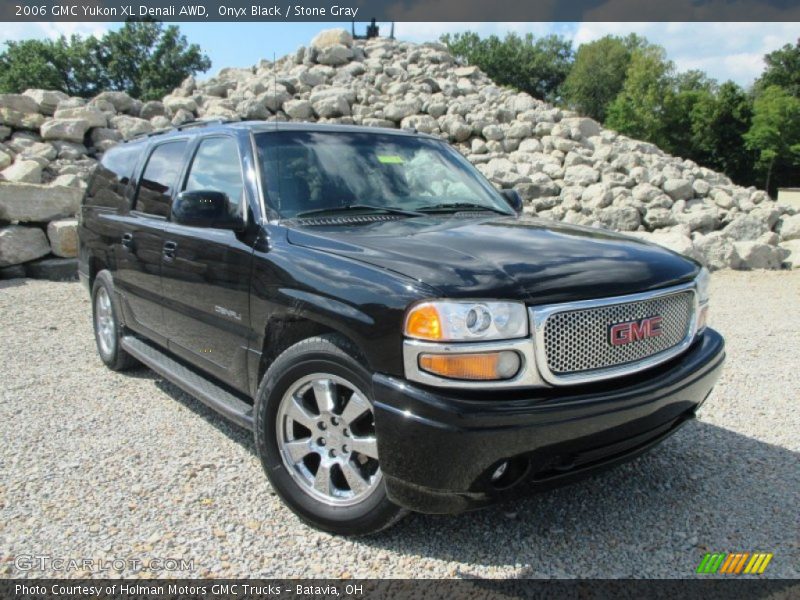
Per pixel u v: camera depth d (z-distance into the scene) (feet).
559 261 9.57
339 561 9.39
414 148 14.47
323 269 9.82
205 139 13.98
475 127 48.83
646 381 9.39
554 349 8.74
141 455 12.53
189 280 12.82
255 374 11.25
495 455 8.28
